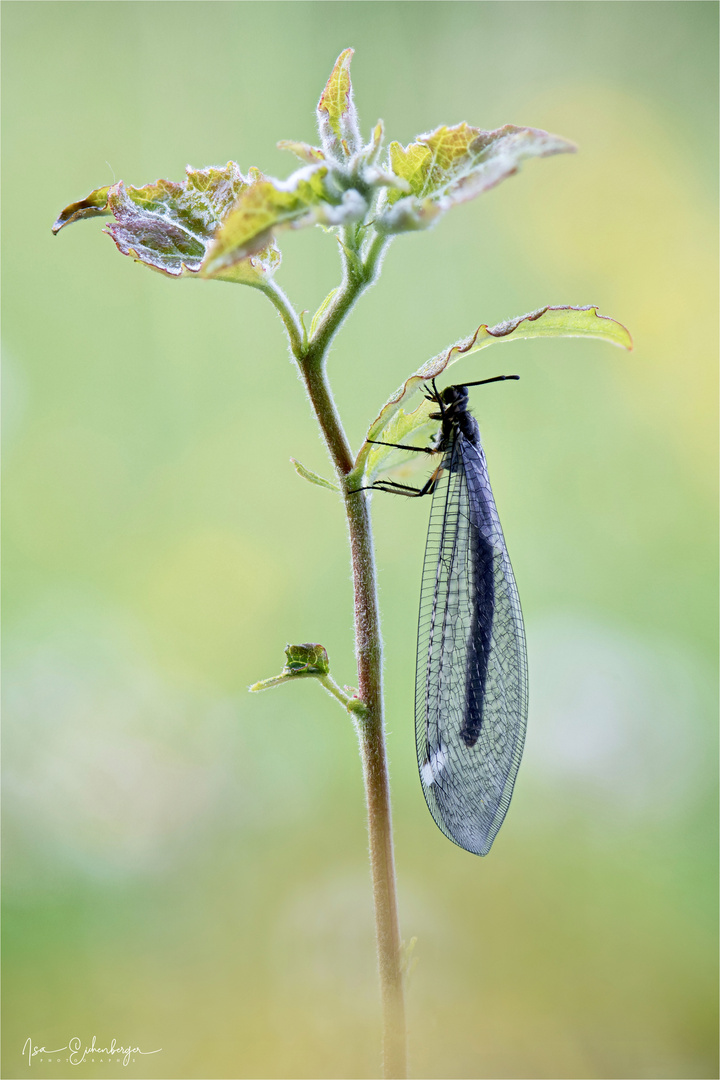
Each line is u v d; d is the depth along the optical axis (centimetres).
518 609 27
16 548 34
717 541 35
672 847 31
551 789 32
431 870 32
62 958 30
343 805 33
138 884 31
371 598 24
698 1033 30
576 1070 29
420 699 27
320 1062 30
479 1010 30
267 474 35
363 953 31
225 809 32
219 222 24
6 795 32
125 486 35
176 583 35
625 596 34
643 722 32
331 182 23
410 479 27
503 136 23
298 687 33
